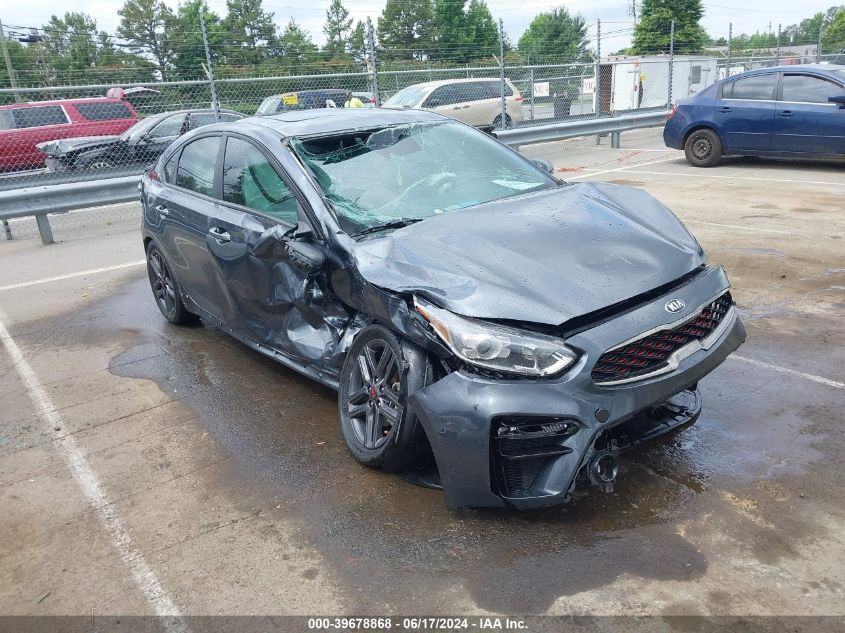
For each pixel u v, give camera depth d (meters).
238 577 2.66
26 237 10.02
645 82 22.52
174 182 5.02
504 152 4.32
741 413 3.58
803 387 3.81
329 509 3.03
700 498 2.90
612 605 2.37
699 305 2.90
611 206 3.51
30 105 13.21
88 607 2.57
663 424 3.04
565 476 2.60
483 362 2.62
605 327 2.65
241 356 4.90
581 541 2.69
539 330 2.62
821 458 3.13
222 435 3.78
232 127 4.44
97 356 5.11
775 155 10.96
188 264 4.75
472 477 2.66
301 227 3.48
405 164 3.91
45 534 3.03
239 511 3.08
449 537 2.78
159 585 2.65
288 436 3.71
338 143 3.94
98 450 3.72
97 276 7.41
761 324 4.75
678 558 2.56
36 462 3.65
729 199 8.86
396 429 2.98
